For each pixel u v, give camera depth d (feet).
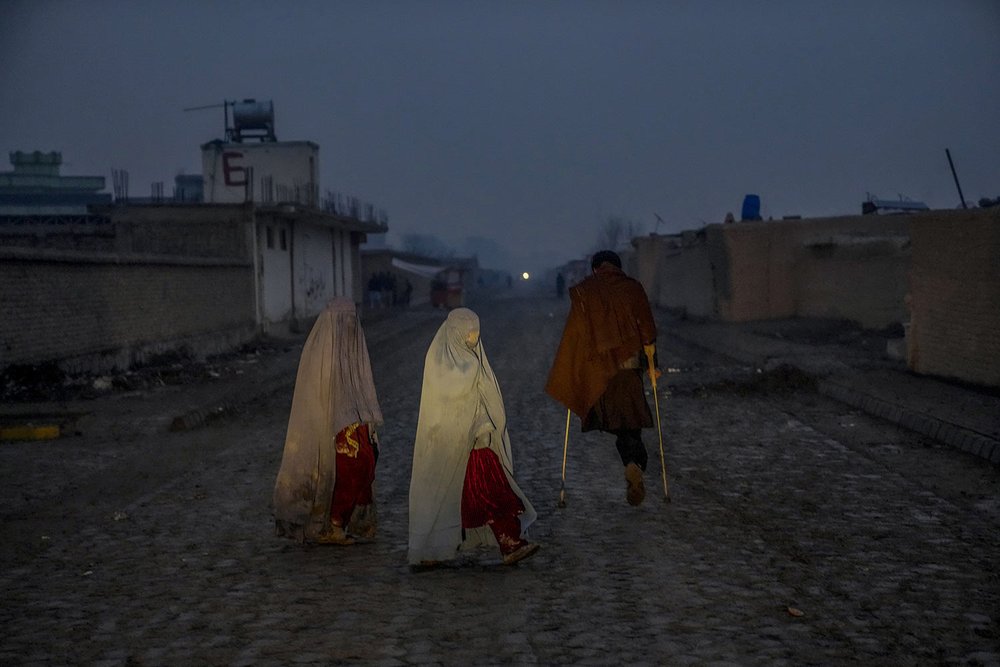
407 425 44.68
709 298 113.09
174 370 66.44
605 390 26.04
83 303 61.82
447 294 195.52
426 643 16.87
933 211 51.67
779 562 21.53
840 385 49.96
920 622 17.52
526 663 15.79
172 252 96.94
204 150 133.80
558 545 23.49
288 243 112.47
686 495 28.78
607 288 26.43
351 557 23.09
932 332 52.44
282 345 95.04
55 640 17.60
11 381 53.88
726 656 15.93
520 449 37.52
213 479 33.22
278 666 15.94
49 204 188.96
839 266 89.56
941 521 25.14
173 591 20.57
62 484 32.81
